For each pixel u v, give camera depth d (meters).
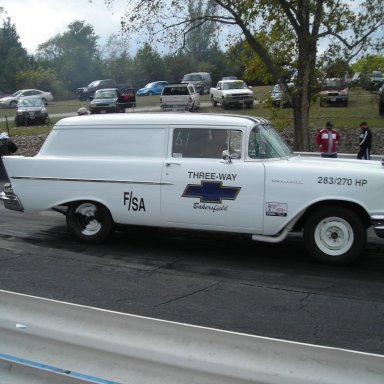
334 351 3.06
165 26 16.30
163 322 3.49
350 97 31.78
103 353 3.49
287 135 19.56
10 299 4.00
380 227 6.47
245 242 8.22
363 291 5.92
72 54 70.62
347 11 15.17
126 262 7.12
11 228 9.18
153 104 36.91
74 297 5.72
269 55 16.42
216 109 31.69
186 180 7.23
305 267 6.85
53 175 7.97
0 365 3.57
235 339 3.31
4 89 62.44
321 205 6.86
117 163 7.60
